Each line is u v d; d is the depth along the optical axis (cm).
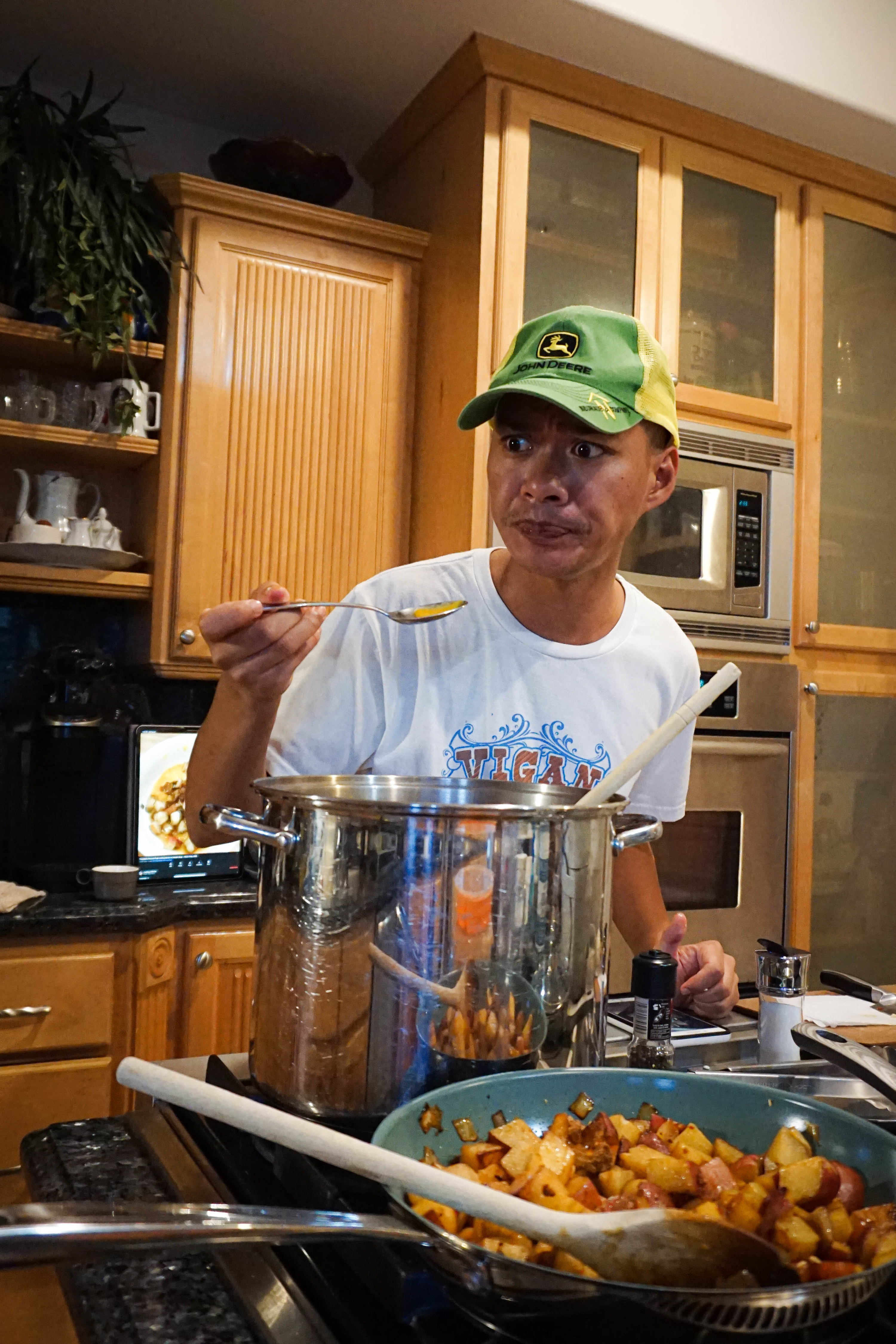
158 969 178
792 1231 44
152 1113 68
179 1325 43
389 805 57
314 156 205
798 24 202
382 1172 40
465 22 188
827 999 115
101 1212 38
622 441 93
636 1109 57
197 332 198
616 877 120
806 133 218
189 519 198
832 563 229
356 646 109
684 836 206
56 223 184
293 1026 60
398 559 216
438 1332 42
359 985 58
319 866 60
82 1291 45
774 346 221
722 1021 104
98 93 218
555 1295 37
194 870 201
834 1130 53
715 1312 36
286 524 206
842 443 230
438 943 57
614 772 68
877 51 212
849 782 229
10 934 166
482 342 193
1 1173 165
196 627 199
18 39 200
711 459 209
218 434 200
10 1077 167
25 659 215
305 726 108
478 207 196
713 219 216
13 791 190
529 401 92
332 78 209
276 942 62
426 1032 57
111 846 195
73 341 190
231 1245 49
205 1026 184
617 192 206
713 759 209
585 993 61
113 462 212
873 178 231
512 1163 49
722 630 211
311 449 208
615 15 183
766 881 215
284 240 206
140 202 195
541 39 191
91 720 192
